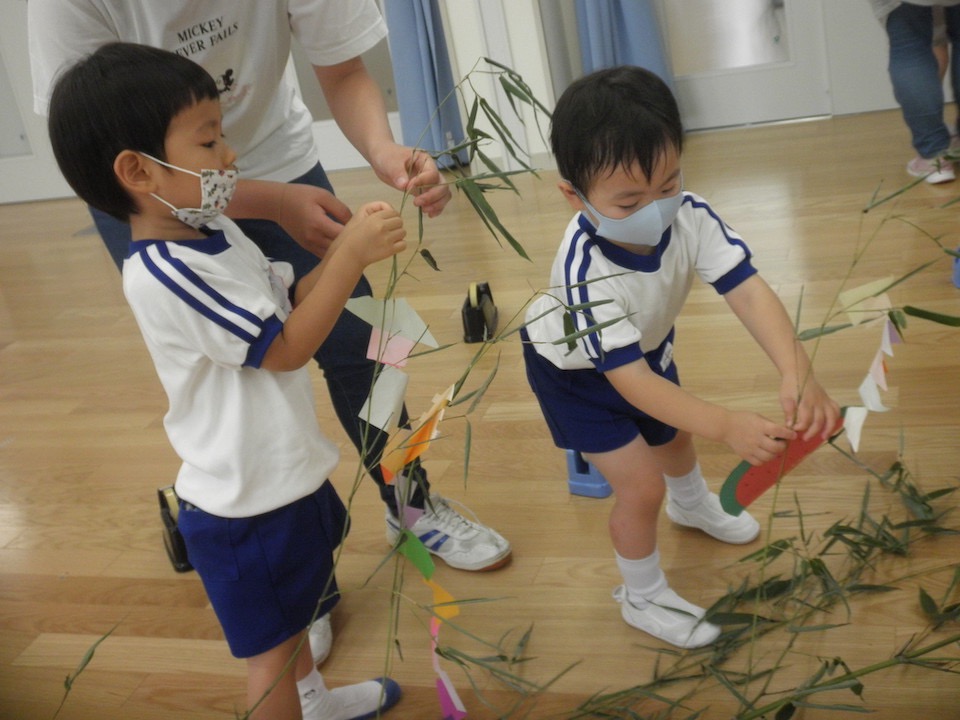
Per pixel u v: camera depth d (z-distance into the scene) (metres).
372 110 1.70
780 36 4.23
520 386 2.54
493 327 2.82
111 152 1.23
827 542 1.81
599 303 1.35
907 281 2.68
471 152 1.49
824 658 1.58
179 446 1.37
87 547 2.21
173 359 1.30
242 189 1.55
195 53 1.53
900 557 1.75
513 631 1.76
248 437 1.33
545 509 2.07
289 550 1.40
